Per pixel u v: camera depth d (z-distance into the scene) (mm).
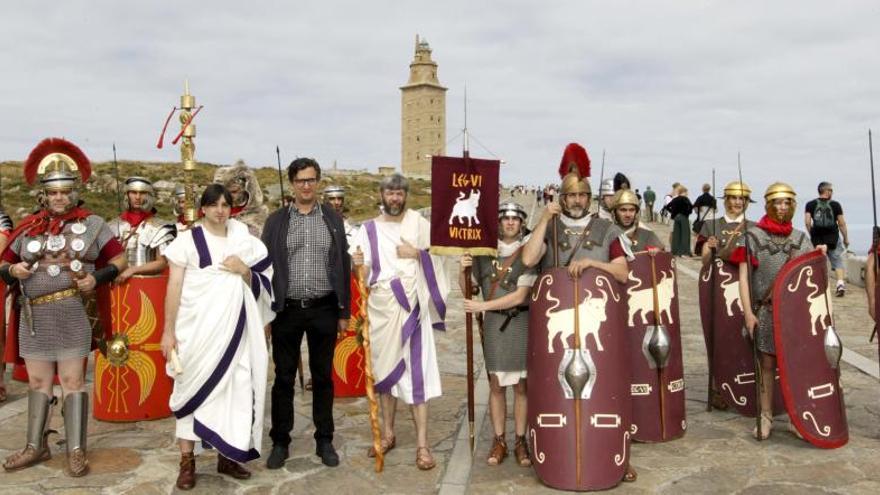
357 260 5352
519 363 5258
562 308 4918
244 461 4961
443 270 5527
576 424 4832
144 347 6426
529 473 5199
